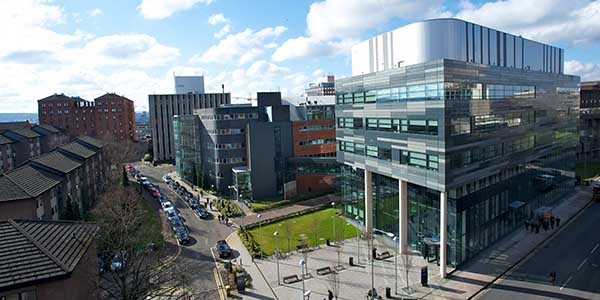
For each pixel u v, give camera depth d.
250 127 72.19
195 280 39.12
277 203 68.00
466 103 38.62
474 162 40.31
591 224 51.59
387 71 44.09
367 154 49.47
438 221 40.97
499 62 52.56
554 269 38.69
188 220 60.62
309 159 72.88
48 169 57.00
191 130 89.31
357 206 54.53
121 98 150.50
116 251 32.84
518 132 48.56
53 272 21.39
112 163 104.88
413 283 36.91
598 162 98.19
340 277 39.03
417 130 39.88
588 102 105.62
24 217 44.84
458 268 39.53
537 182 55.50
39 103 142.00
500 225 46.66
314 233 52.16
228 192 77.81
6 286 19.91
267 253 45.88
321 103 94.31
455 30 45.06
